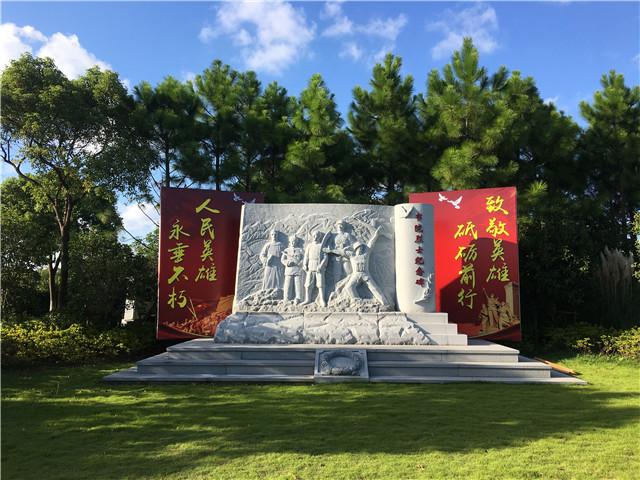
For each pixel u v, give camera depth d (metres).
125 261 11.65
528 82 13.18
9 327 10.23
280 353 7.85
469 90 12.26
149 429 4.95
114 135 12.62
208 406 5.84
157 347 11.34
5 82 11.12
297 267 9.22
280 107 14.42
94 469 3.89
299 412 5.55
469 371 7.54
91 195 12.50
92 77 12.84
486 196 10.47
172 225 10.38
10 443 4.55
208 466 3.93
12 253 11.72
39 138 11.42
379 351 7.84
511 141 11.57
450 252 10.62
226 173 13.06
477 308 10.25
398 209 9.34
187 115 13.26
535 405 5.88
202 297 10.26
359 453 4.21
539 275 11.70
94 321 11.25
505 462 4.00
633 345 9.59
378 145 13.40
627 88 14.28
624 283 11.29
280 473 3.78
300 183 13.60
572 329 11.05
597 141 13.63
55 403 6.06
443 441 4.54
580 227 11.79
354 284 9.02
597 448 4.36
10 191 13.93
